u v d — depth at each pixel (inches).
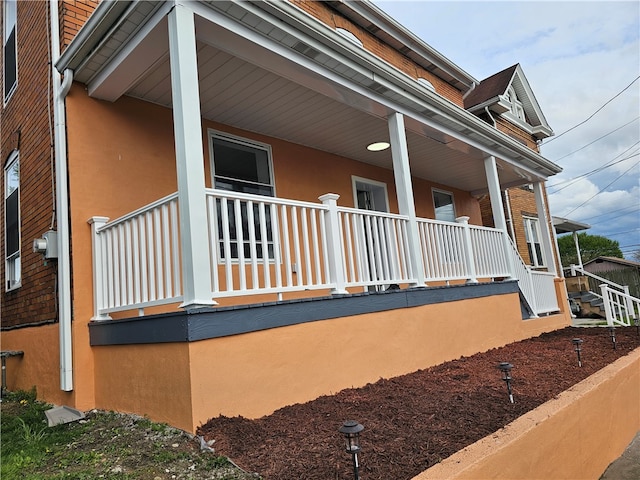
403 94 213.2
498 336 257.9
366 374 167.8
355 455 80.9
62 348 163.2
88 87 180.5
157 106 205.8
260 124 242.8
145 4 135.4
